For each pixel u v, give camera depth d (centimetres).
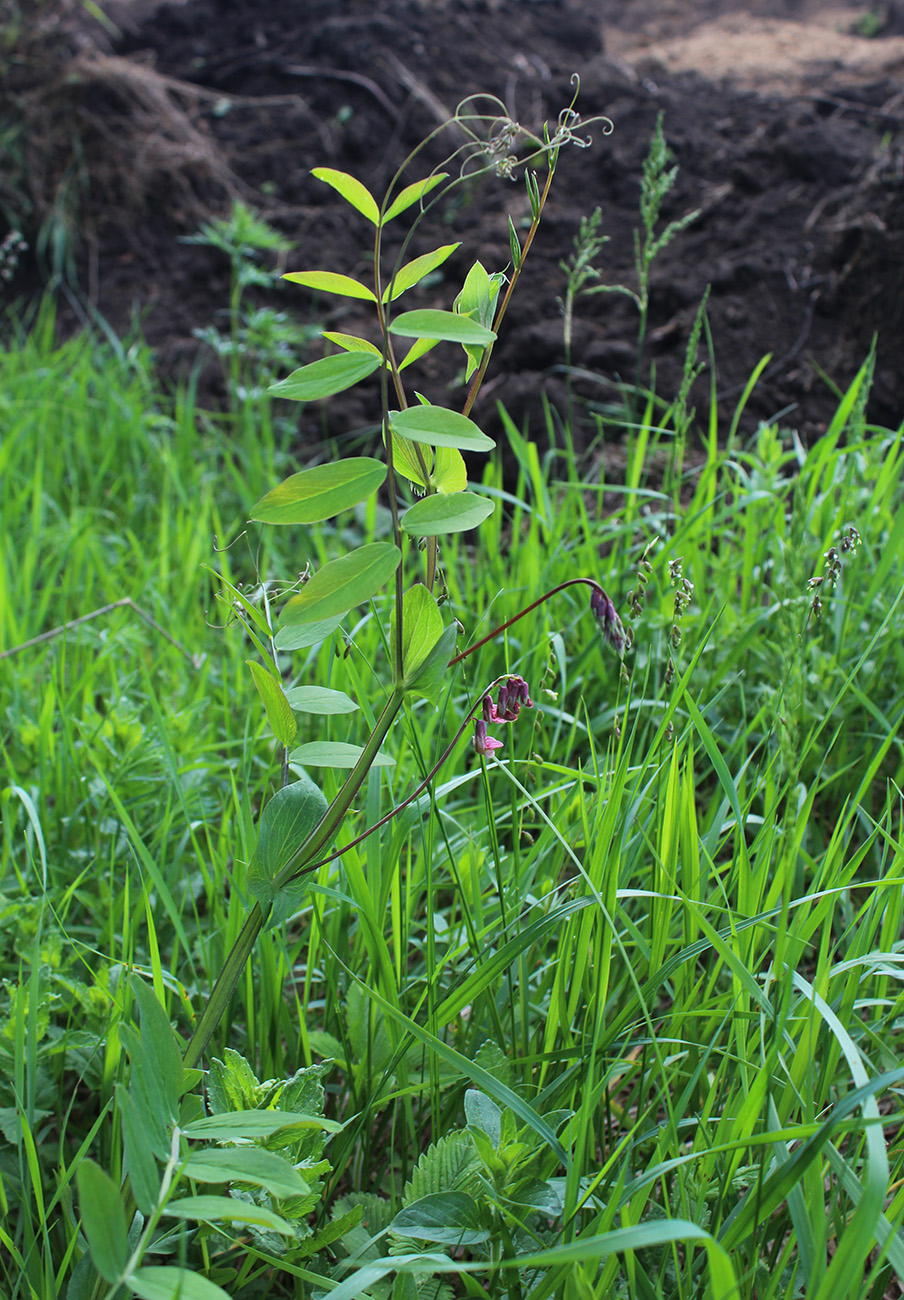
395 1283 120
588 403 418
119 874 207
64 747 217
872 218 413
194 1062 125
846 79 574
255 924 122
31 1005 142
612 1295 120
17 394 442
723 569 264
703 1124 130
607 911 140
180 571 329
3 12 625
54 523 381
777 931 136
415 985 166
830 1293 98
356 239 575
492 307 123
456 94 632
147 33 711
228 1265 141
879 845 210
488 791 150
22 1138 136
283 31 697
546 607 249
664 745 187
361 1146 157
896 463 274
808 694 215
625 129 540
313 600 111
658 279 461
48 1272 124
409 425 105
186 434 422
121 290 574
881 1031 148
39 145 591
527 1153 124
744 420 404
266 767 235
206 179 607
